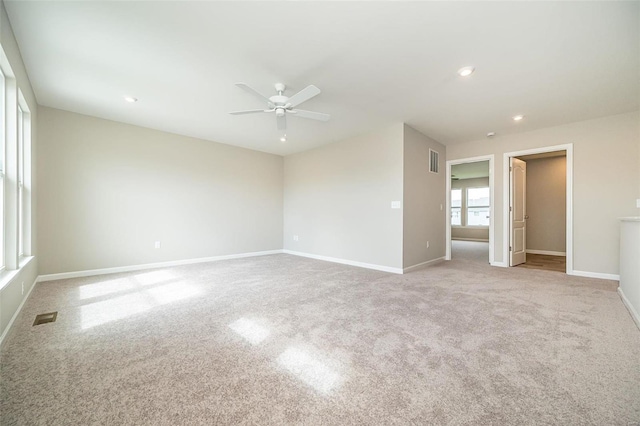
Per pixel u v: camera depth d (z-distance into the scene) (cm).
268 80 294
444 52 242
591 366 172
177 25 209
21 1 184
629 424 125
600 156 402
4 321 209
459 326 232
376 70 273
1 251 237
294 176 649
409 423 126
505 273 435
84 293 326
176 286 359
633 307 254
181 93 329
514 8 190
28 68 274
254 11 193
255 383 156
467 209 1020
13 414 131
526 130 464
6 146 243
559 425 125
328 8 190
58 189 386
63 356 185
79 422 127
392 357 184
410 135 455
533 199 658
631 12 191
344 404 139
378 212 470
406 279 397
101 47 238
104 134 423
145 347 198
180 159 504
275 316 256
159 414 132
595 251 405
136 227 455
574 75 281
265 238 641
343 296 317
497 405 138
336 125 445
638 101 343
